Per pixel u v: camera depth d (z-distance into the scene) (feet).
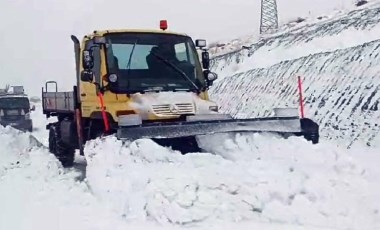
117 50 29.73
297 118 28.53
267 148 25.89
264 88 65.10
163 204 20.72
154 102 28.35
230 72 84.43
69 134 36.24
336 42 61.72
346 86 47.62
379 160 31.32
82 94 32.96
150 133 25.95
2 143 40.86
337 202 20.30
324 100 48.80
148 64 30.25
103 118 28.17
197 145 27.30
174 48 31.04
